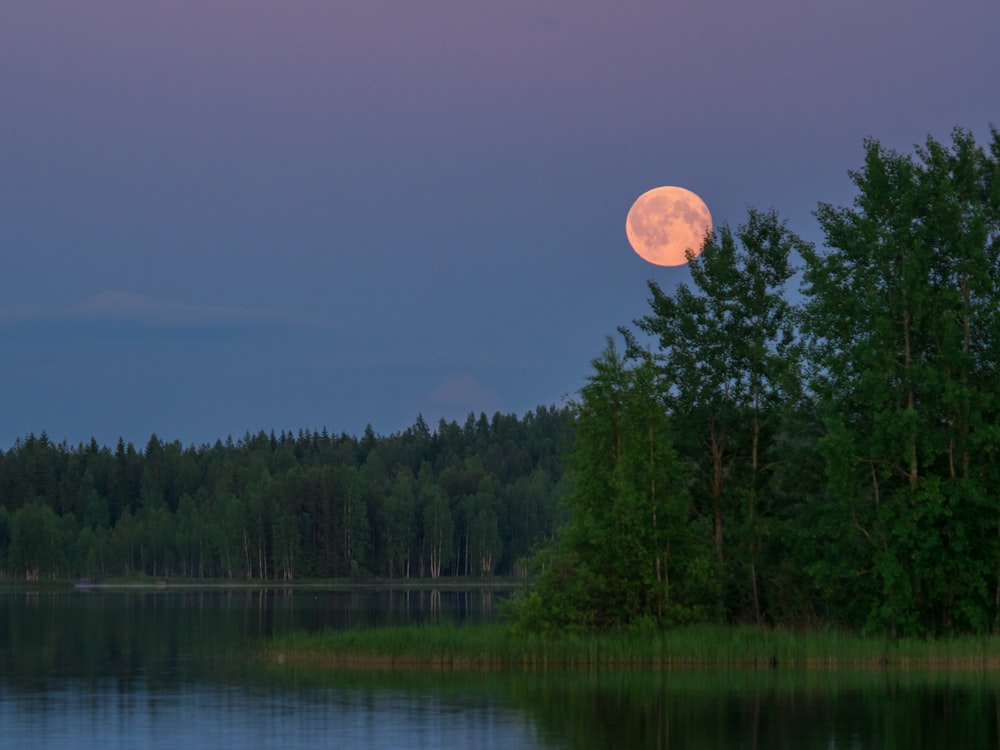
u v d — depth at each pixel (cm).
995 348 12456
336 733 8194
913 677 10875
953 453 12531
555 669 11550
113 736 8225
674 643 11775
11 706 9712
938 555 12350
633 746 7706
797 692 9931
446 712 9019
